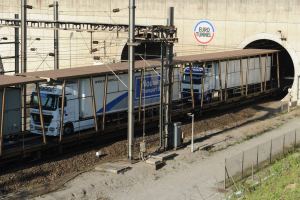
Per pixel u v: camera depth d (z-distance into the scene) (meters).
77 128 30.66
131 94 28.66
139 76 34.28
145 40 29.36
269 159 28.47
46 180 25.86
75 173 27.09
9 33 59.44
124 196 24.38
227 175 25.30
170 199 24.08
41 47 58.88
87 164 28.58
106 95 32.12
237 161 26.08
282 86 52.78
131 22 28.20
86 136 30.94
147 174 27.25
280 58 53.22
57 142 29.08
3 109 26.16
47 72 30.84
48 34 58.28
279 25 46.91
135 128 34.50
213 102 41.62
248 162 26.73
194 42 50.81
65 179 26.05
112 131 32.72
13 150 26.75
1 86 25.83
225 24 49.31
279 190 22.97
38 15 57.25
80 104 30.73
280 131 36.91
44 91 29.81
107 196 24.30
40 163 27.59
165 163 28.92
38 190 24.44
